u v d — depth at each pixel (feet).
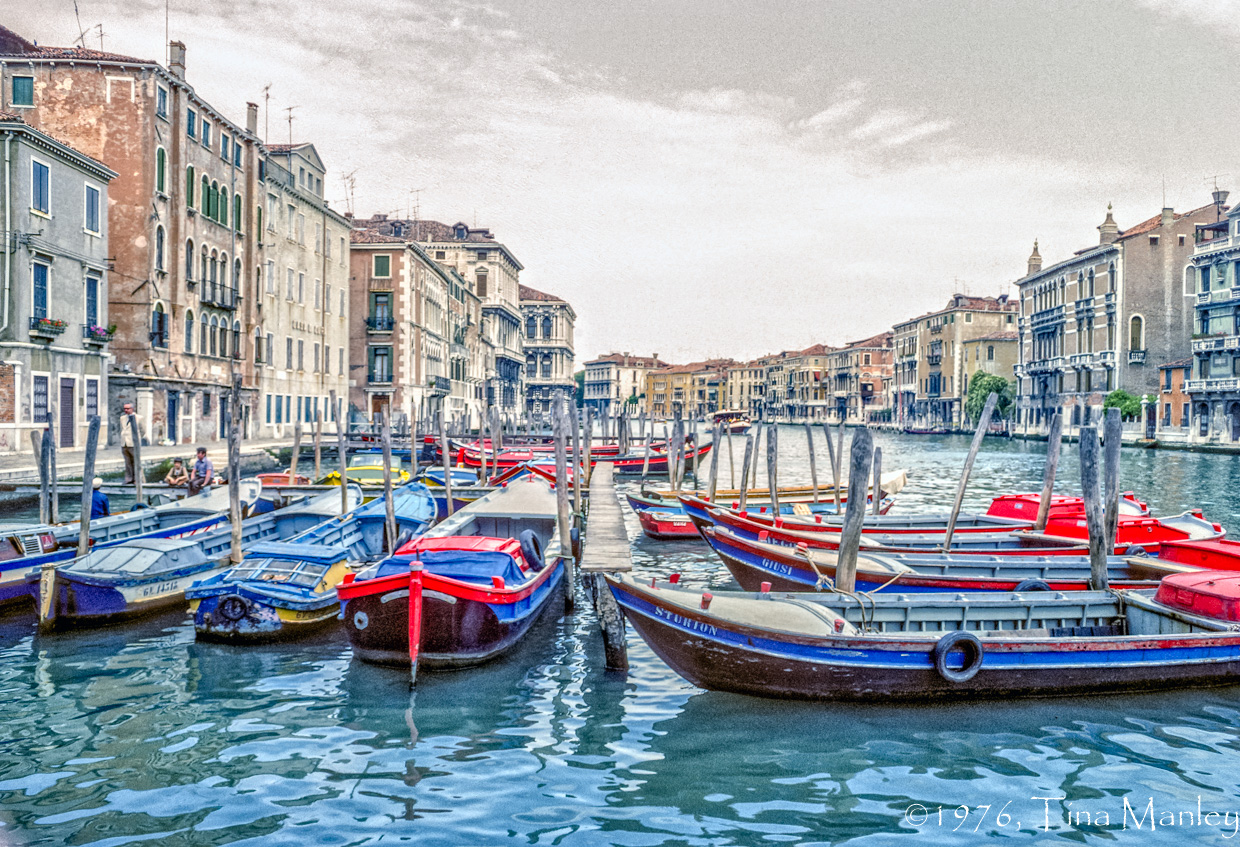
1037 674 32.14
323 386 168.76
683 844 22.49
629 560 39.70
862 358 415.03
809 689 31.83
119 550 45.21
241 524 51.03
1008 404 274.36
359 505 64.13
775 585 44.11
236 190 131.23
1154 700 32.63
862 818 23.91
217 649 39.24
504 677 35.81
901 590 40.16
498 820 23.61
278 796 24.93
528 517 56.65
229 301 129.18
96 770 26.63
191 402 117.80
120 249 107.86
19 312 83.56
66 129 107.65
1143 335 209.26
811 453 74.79
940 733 29.55
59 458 85.25
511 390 336.29
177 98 113.29
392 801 24.67
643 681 35.32
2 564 44.65
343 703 32.58
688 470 137.90
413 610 34.99
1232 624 33.63
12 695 33.19
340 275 178.40
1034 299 261.24
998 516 61.05
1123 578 43.42
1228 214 177.17
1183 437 185.37
